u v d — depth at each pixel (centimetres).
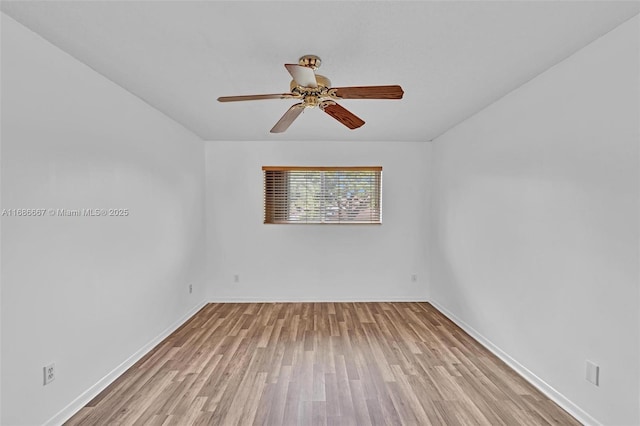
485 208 319
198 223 440
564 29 181
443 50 204
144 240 303
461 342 329
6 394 172
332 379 257
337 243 469
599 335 193
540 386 242
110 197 254
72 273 215
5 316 171
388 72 236
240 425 202
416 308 443
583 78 203
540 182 242
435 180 448
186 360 289
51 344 198
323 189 470
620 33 178
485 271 320
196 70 234
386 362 285
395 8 160
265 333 353
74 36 189
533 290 250
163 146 339
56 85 202
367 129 400
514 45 198
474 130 339
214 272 470
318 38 189
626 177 177
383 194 468
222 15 167
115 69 233
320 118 350
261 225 469
